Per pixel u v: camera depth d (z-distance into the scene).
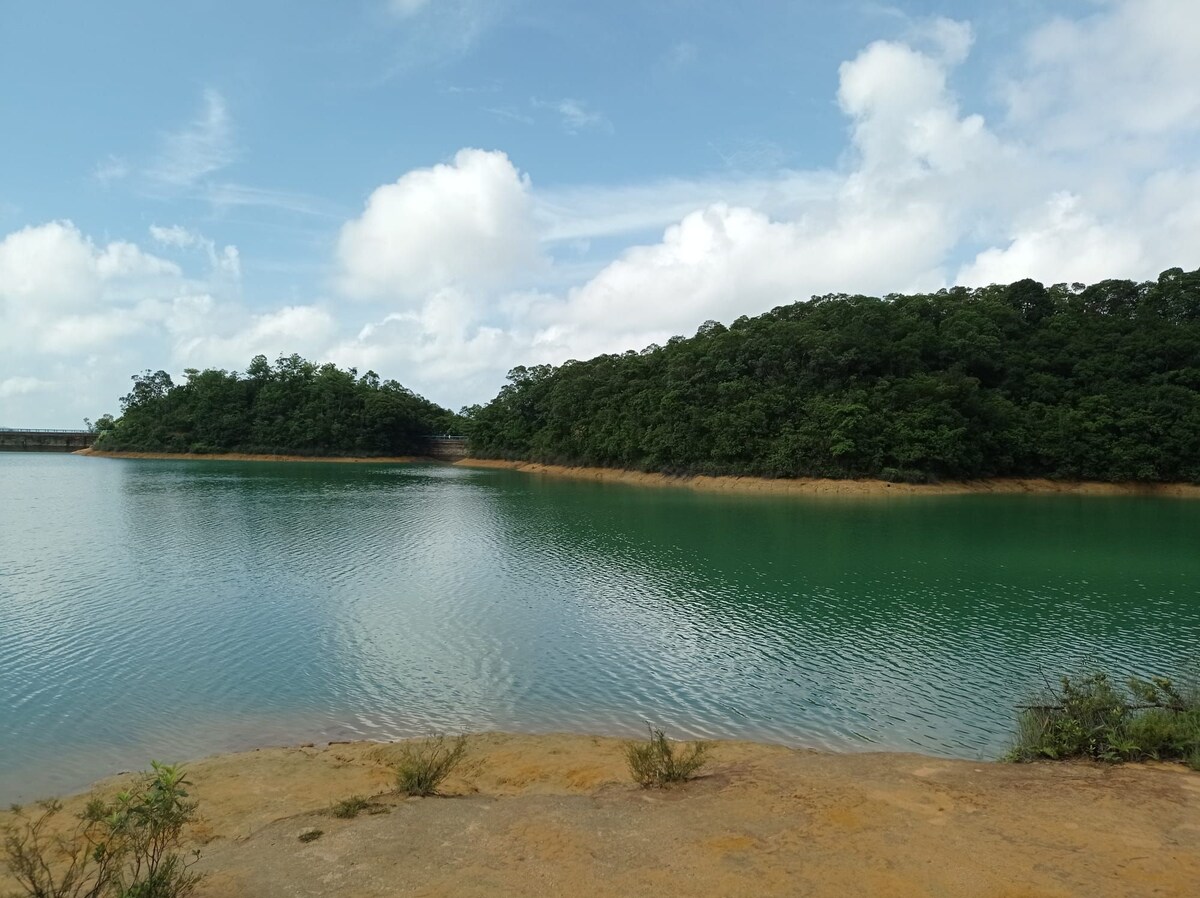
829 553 32.38
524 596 23.92
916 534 38.47
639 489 68.44
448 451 126.12
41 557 29.73
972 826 7.55
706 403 75.25
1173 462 66.81
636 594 24.39
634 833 7.57
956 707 14.90
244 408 119.56
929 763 10.14
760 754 11.82
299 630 19.64
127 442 118.69
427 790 9.43
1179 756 10.31
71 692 15.17
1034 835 7.29
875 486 62.59
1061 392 74.88
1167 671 16.83
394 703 14.91
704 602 23.41
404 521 42.31
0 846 8.73
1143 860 6.70
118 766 11.95
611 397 89.12
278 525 39.72
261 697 15.09
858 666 17.33
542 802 8.70
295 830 7.94
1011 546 34.66
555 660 17.62
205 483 67.31
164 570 27.30
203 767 11.38
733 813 8.08
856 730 13.80
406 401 126.00
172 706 14.53
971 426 65.75
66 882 6.49
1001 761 11.09
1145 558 31.53
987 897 6.04
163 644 18.34
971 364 75.69
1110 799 8.31
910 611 22.41
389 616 21.19
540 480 81.69
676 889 6.28
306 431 114.75
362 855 7.16
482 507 50.75
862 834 7.36
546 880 6.52
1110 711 11.27
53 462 104.06
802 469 66.00
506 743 12.61
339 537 35.78
